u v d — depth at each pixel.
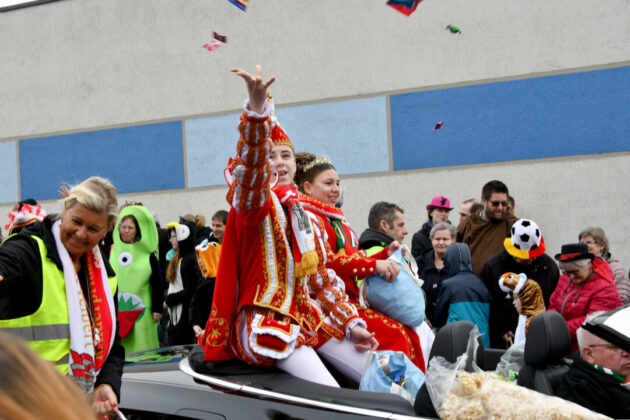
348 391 2.41
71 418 0.62
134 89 9.89
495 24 7.95
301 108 8.89
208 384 2.61
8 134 10.72
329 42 8.72
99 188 2.23
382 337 3.05
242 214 2.52
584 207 7.65
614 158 7.52
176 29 9.58
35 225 2.28
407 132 8.39
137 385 2.75
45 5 10.38
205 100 9.46
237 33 9.20
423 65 8.28
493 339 4.82
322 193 3.28
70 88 10.30
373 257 3.32
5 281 2.05
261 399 2.45
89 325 2.26
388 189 8.51
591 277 4.23
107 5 9.98
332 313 2.86
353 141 8.66
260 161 2.37
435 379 2.18
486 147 8.04
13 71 10.63
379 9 8.45
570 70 7.67
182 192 9.68
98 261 2.40
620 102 7.49
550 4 7.72
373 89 8.53
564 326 2.54
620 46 7.47
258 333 2.54
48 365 0.65
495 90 7.98
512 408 2.05
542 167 7.81
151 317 5.54
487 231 5.76
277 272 2.62
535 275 4.71
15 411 0.59
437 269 5.29
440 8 8.19
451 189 8.20
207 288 5.43
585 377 2.37
